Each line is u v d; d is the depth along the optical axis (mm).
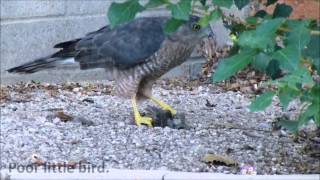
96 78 16484
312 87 7641
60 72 16359
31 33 16422
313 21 8070
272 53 7316
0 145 11062
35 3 16328
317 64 7652
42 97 14797
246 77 15695
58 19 16469
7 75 16375
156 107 13188
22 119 12586
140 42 12242
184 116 12703
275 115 13250
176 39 12141
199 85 15859
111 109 13594
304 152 11039
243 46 7289
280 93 7609
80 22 16578
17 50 16422
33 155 10625
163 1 7469
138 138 11523
